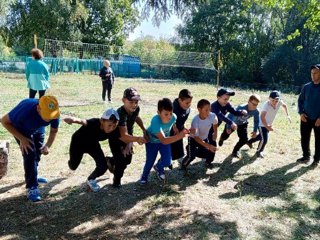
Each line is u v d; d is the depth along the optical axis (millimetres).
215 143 5273
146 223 3717
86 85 18844
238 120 5750
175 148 4949
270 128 5844
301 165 5742
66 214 3854
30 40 33219
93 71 30141
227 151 6402
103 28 37031
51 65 27047
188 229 3613
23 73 25438
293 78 31016
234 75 35500
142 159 5789
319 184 4938
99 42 37188
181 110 4828
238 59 36250
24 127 3840
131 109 4125
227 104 5574
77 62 28906
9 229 3512
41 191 4398
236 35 36562
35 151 4094
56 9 30578
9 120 3768
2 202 4059
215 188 4707
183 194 4465
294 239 3490
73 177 4906
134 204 4137
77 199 4215
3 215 3771
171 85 23359
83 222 3697
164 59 31000
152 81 27484
